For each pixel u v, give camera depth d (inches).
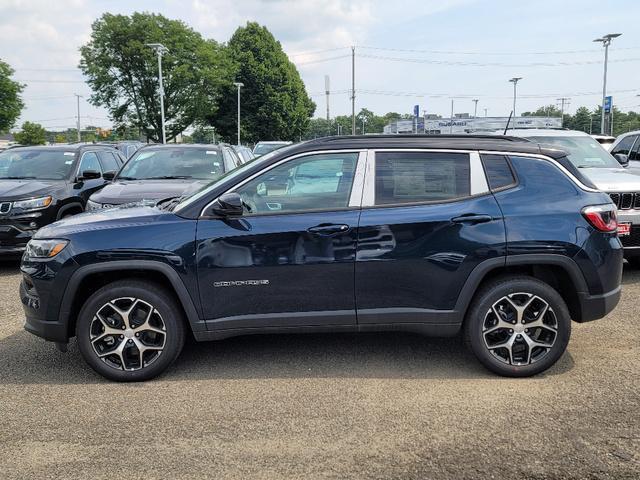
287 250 164.4
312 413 147.7
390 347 195.5
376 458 126.5
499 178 169.6
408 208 166.4
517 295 166.1
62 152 380.2
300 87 2716.5
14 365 183.8
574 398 154.2
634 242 267.3
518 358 168.4
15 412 150.6
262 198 168.4
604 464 123.0
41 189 329.1
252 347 196.9
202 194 171.0
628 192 266.1
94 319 166.2
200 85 2233.0
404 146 170.1
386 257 164.7
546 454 127.3
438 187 168.7
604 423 140.3
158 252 163.3
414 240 164.6
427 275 165.5
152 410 150.8
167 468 123.6
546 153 172.9
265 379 169.9
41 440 136.0
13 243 314.3
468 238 164.1
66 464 125.7
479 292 168.6
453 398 155.4
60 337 168.6
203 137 2842.0
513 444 131.4
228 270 164.6
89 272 164.1
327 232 163.9
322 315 167.2
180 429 140.3
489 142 173.2
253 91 2527.1
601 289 167.8
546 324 167.0
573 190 170.2
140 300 165.8
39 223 321.4
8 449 132.1
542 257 164.1
